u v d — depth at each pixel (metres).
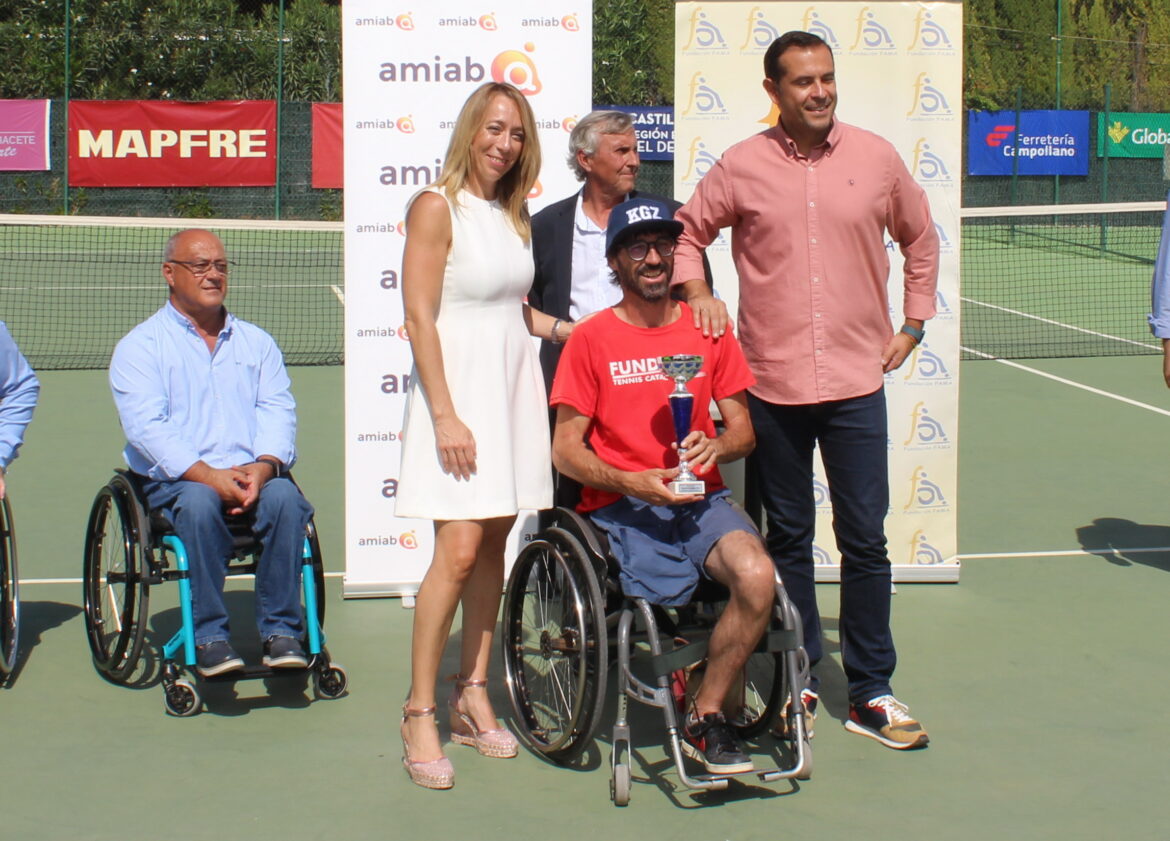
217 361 4.89
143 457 4.77
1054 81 22.56
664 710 3.90
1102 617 5.57
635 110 20.58
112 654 4.79
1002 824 3.80
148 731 4.42
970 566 6.30
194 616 4.52
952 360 5.95
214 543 4.51
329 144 21.08
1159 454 8.62
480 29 5.55
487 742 4.29
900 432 5.98
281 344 13.11
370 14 5.52
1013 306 16.50
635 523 4.13
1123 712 4.59
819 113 4.15
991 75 22.39
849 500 4.34
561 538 4.15
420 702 4.09
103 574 5.88
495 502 4.03
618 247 4.08
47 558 6.31
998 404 10.29
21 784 4.02
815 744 4.37
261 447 4.83
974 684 4.85
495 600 4.33
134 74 23.03
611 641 4.25
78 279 17.72
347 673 4.96
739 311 4.50
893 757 4.25
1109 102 21.86
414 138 5.57
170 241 4.88
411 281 4.02
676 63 5.73
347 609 5.70
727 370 4.23
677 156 5.77
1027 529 6.93
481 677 4.34
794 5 5.67
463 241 4.02
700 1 5.70
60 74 22.84
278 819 3.83
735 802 3.95
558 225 4.90
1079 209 13.31
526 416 4.18
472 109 4.05
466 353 4.04
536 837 3.73
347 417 5.74
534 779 4.12
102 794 3.96
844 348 4.29
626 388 4.14
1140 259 20.91
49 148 21.25
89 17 23.00
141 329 4.86
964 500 7.51
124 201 21.66
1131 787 4.03
